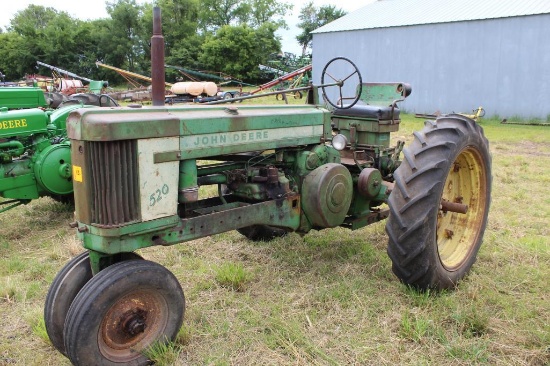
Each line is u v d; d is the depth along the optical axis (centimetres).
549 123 1554
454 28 1822
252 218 318
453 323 299
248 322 308
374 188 394
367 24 2117
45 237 489
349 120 440
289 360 269
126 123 245
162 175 264
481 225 382
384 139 436
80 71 4278
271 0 5206
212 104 356
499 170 762
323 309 322
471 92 1820
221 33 3916
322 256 413
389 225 326
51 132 510
